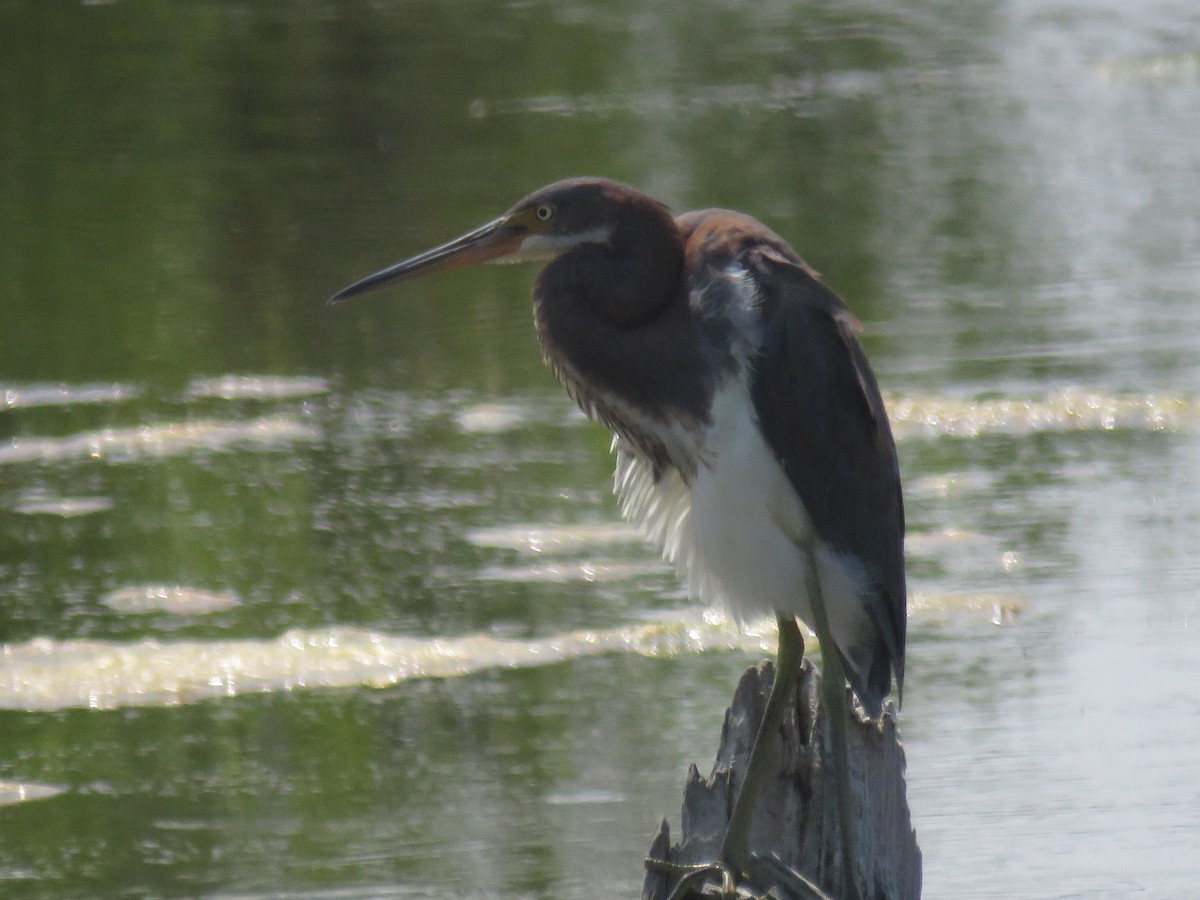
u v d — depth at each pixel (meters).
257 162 25.91
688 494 8.48
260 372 18.33
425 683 11.64
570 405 17.22
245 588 13.22
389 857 9.80
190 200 24.05
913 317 19.12
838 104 29.72
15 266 21.73
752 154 26.31
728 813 7.61
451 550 13.83
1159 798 9.80
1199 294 19.67
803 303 7.95
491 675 11.69
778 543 8.07
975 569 12.95
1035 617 12.10
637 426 8.33
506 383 17.81
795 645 8.00
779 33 35.62
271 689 11.59
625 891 9.47
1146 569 12.82
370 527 14.33
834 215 23.08
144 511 14.79
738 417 7.95
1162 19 37.53
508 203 23.38
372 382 17.89
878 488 8.16
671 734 10.95
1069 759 10.30
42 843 10.05
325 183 24.72
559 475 15.45
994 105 29.77
